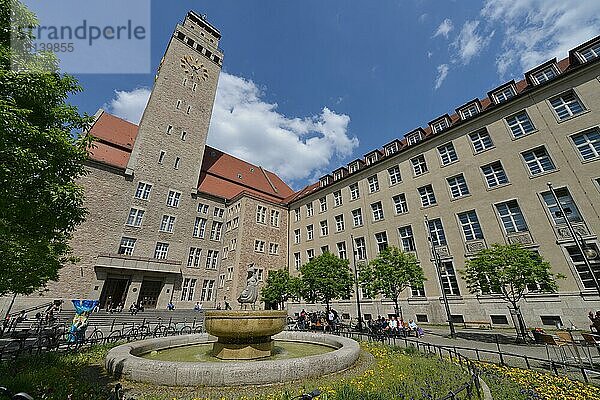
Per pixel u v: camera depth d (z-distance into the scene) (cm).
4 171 638
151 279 3369
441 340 1528
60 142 771
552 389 667
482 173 2362
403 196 2938
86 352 1023
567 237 1839
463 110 2725
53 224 841
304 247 3934
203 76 4647
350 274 2466
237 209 4081
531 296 1894
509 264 1452
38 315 2173
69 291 2777
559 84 2073
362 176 3412
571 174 1905
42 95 764
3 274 1073
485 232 2233
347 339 1027
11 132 656
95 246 3045
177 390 609
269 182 5559
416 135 3095
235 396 572
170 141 3978
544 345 1309
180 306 3466
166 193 3766
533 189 2048
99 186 3238
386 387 602
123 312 2697
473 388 581
